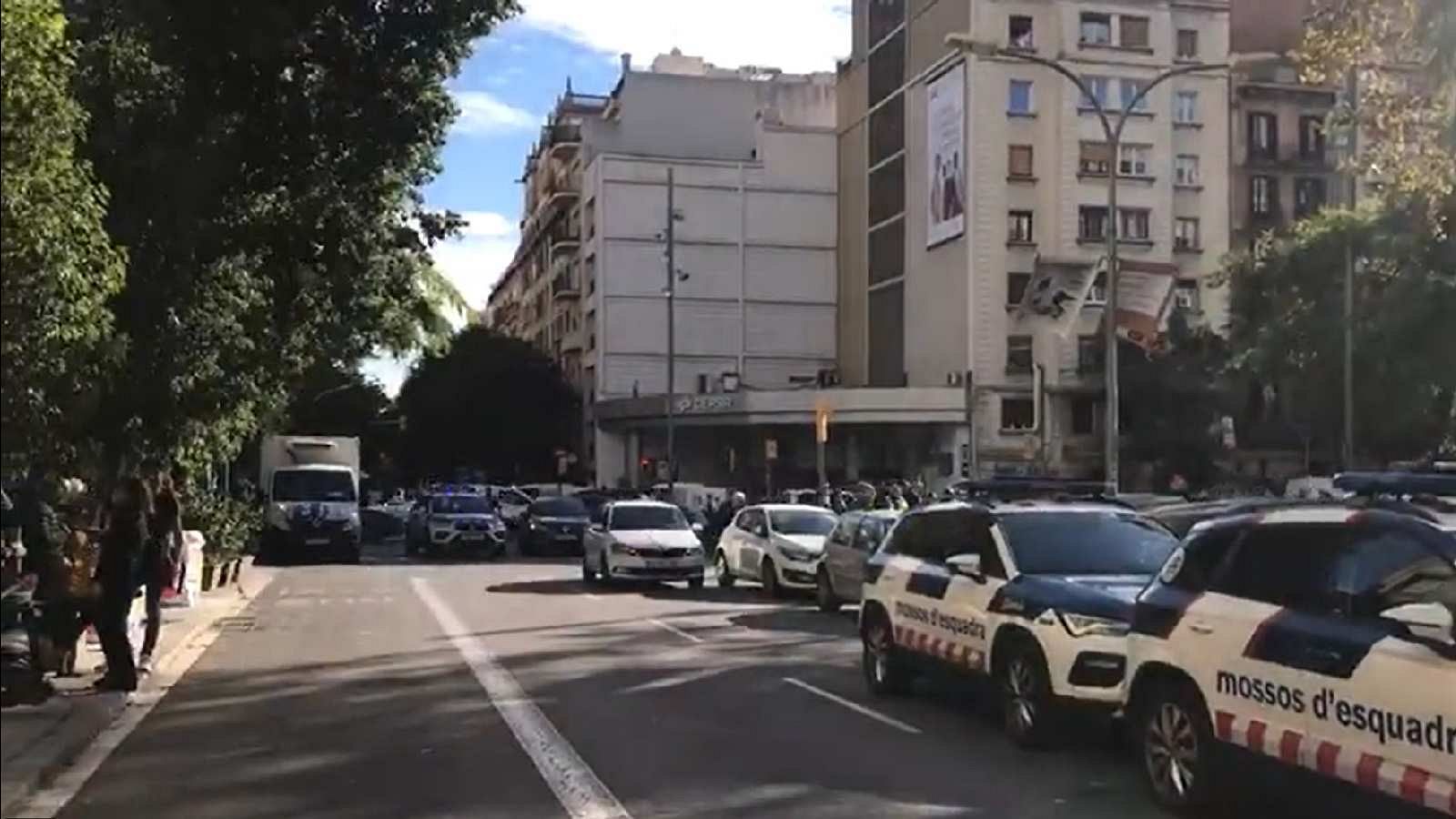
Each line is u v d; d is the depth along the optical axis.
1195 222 64.81
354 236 18.77
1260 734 7.75
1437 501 7.82
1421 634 6.80
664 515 28.97
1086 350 62.03
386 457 92.31
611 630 19.47
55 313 8.82
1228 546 8.45
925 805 8.80
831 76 83.56
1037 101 63.53
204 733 11.34
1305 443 57.34
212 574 25.20
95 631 15.69
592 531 29.12
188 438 18.39
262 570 33.72
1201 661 8.26
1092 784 9.41
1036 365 61.12
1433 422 37.66
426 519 41.50
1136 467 60.31
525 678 14.55
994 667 11.08
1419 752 6.70
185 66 16.08
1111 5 63.97
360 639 18.28
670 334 57.66
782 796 9.03
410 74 17.88
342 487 38.81
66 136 9.03
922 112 67.50
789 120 82.31
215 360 17.47
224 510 26.53
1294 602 7.80
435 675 14.74
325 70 17.48
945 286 65.00
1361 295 37.75
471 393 77.19
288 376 22.25
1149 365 58.97
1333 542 7.73
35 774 9.27
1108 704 9.91
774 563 25.09
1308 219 43.47
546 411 78.56
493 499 52.44
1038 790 9.25
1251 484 45.50
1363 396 38.09
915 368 68.19
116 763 10.09
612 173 75.44
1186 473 58.69
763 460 68.56
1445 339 33.41
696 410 67.19
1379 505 7.70
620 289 75.38
